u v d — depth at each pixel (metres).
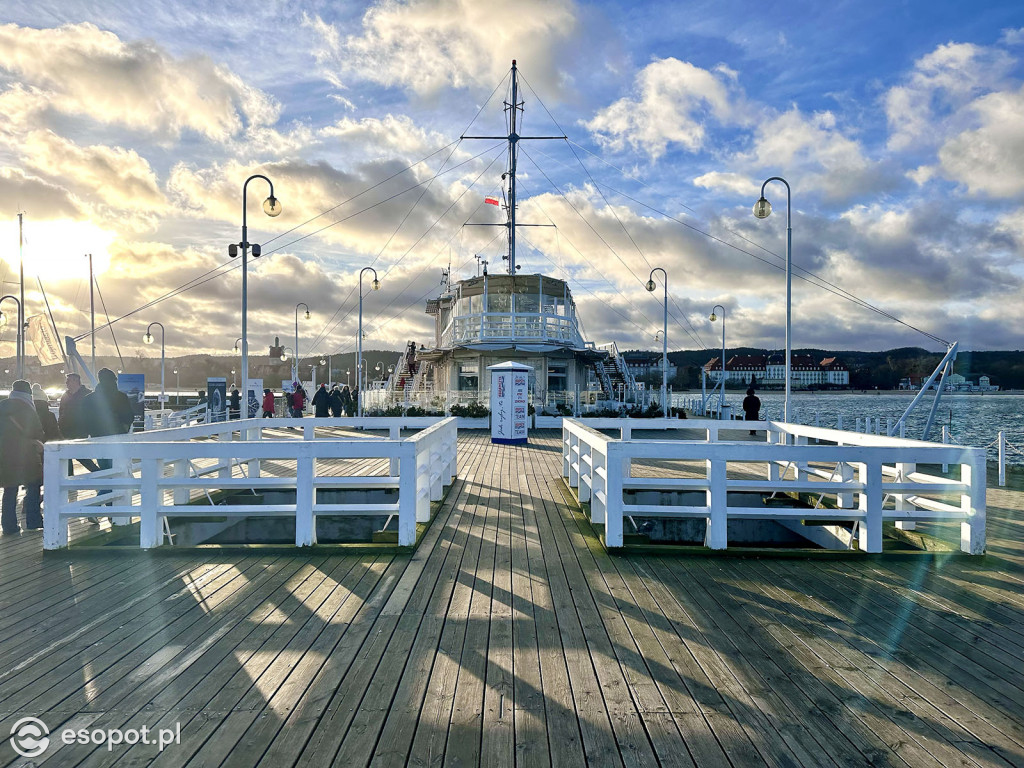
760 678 3.61
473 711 3.21
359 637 4.17
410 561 6.04
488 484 10.80
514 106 30.41
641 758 2.82
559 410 26.08
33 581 5.41
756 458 6.26
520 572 5.70
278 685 3.49
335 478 6.39
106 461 9.43
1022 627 4.43
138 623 4.43
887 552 6.20
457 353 27.83
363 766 2.75
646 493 10.37
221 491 9.63
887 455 6.25
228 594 5.05
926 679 3.62
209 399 25.03
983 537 6.20
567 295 29.70
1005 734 3.05
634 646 4.05
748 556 6.21
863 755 2.87
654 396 31.20
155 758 2.81
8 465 7.16
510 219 30.97
